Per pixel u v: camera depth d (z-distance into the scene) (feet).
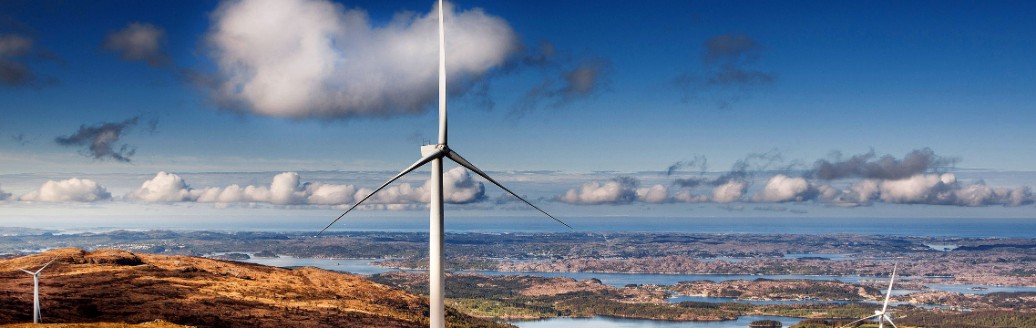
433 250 351.46
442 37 371.97
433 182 356.38
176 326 575.38
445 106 364.99
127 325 559.38
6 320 638.53
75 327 536.42
